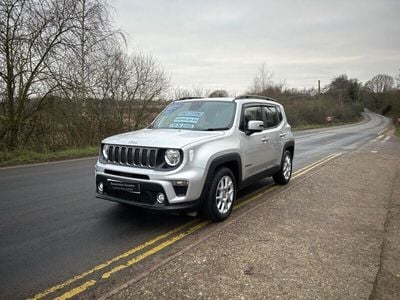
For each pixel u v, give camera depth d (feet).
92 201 20.03
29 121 46.26
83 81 48.01
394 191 23.31
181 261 12.11
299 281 10.90
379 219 17.22
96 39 48.24
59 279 11.07
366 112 369.71
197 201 15.05
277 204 19.66
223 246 13.46
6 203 19.54
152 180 14.47
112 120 55.47
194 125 18.38
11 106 43.45
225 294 10.09
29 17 41.88
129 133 17.88
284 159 24.35
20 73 42.83
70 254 12.91
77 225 15.97
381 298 10.12
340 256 12.80
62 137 49.06
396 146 58.54
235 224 16.14
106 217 17.13
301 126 139.85
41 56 43.55
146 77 60.39
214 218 16.17
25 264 12.08
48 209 18.43
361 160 38.58
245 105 19.74
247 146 18.71
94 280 11.01
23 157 37.60
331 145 59.62
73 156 40.19
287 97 154.30
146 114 61.00
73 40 45.39
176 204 14.51
